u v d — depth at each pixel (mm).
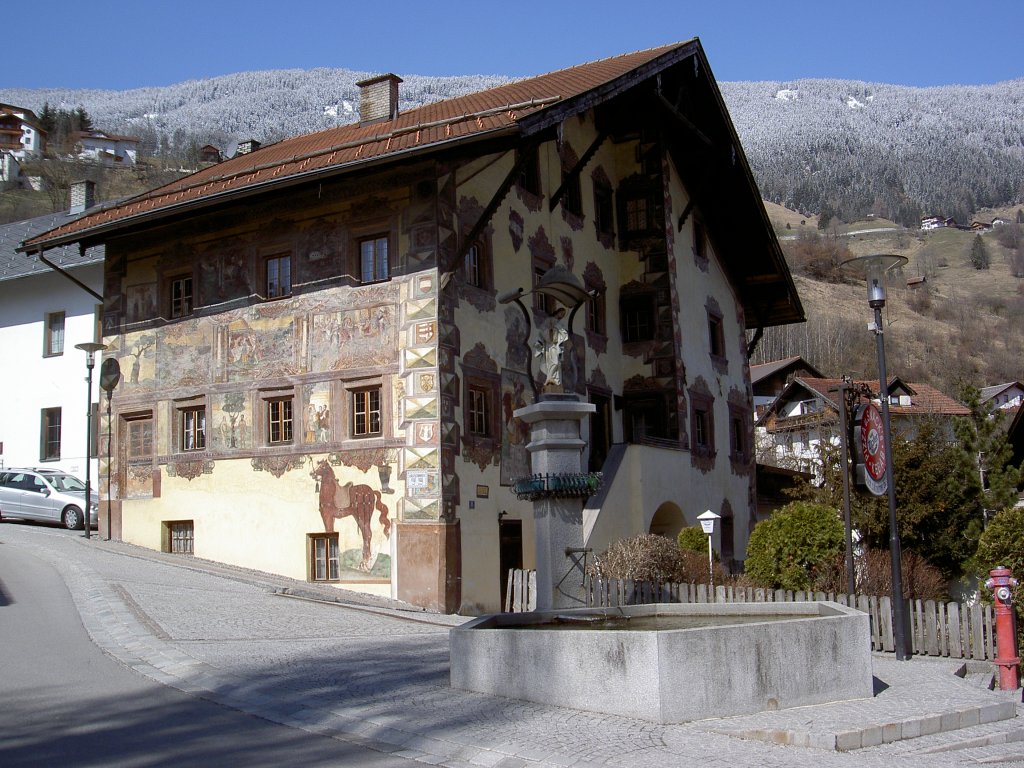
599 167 30438
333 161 21906
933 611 16062
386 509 21438
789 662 10648
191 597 17797
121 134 178375
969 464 29156
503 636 10703
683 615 13281
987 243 197500
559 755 8336
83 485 29969
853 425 16062
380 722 9398
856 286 143750
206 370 24328
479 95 29422
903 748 9359
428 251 21531
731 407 35406
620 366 30516
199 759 8148
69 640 13156
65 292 32844
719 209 34719
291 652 13398
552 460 13992
